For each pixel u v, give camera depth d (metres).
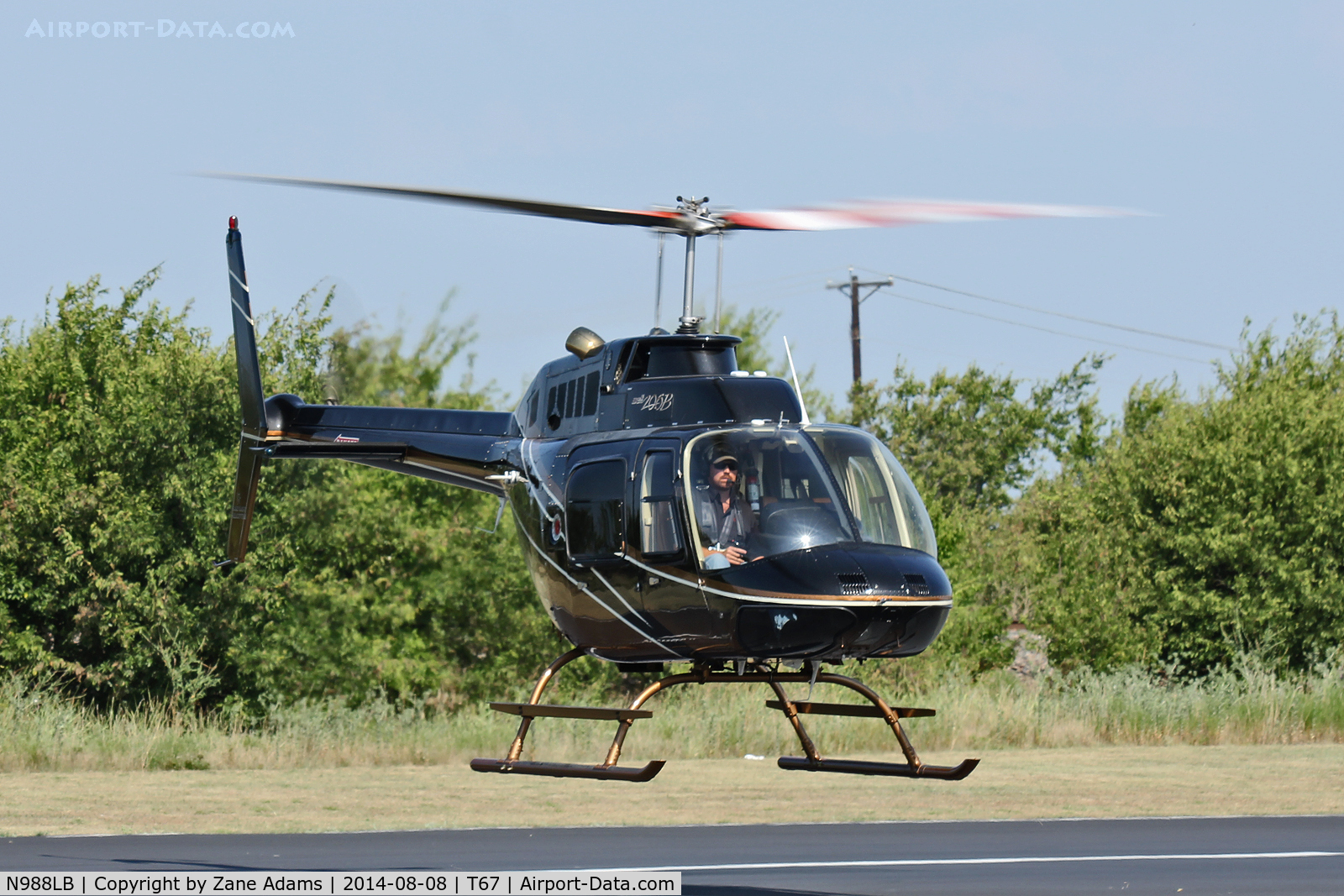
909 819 40.75
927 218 24.09
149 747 57.19
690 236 27.12
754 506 24.33
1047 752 60.44
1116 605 84.75
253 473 37.91
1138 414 129.00
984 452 138.12
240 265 37.84
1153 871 29.95
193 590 75.00
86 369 82.06
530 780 51.59
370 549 81.62
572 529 26.52
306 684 75.19
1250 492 83.00
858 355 133.12
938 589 24.11
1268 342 96.81
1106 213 24.23
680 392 26.02
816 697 73.75
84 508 72.75
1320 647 79.88
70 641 74.81
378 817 40.75
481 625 84.69
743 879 28.77
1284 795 45.56
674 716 65.44
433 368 83.75
